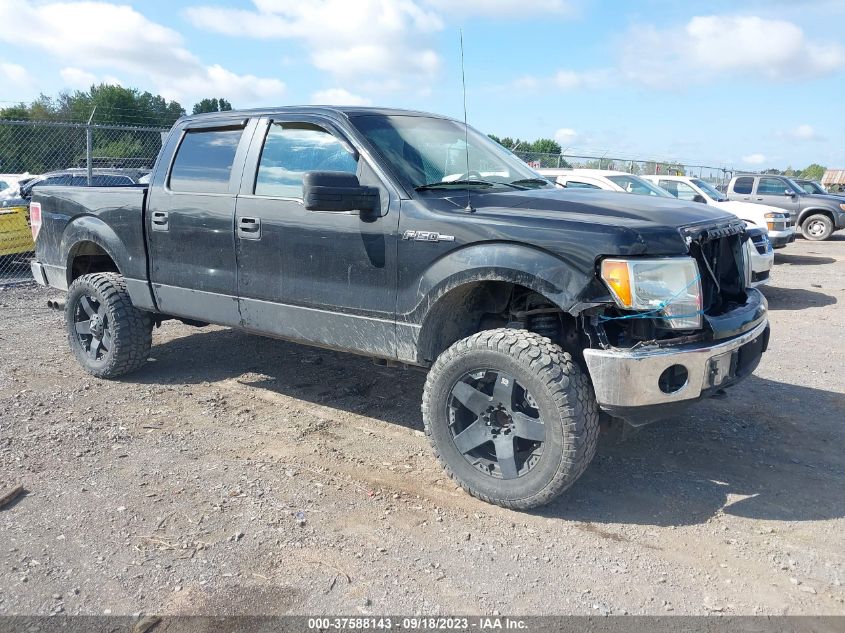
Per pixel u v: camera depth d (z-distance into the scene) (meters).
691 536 3.30
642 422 3.31
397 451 4.26
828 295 10.23
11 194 14.80
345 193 3.68
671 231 3.29
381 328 3.92
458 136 4.68
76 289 5.56
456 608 2.75
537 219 3.40
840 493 3.76
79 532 3.28
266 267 4.38
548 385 3.27
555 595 2.84
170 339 6.86
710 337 3.34
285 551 3.13
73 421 4.66
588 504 3.61
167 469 3.96
